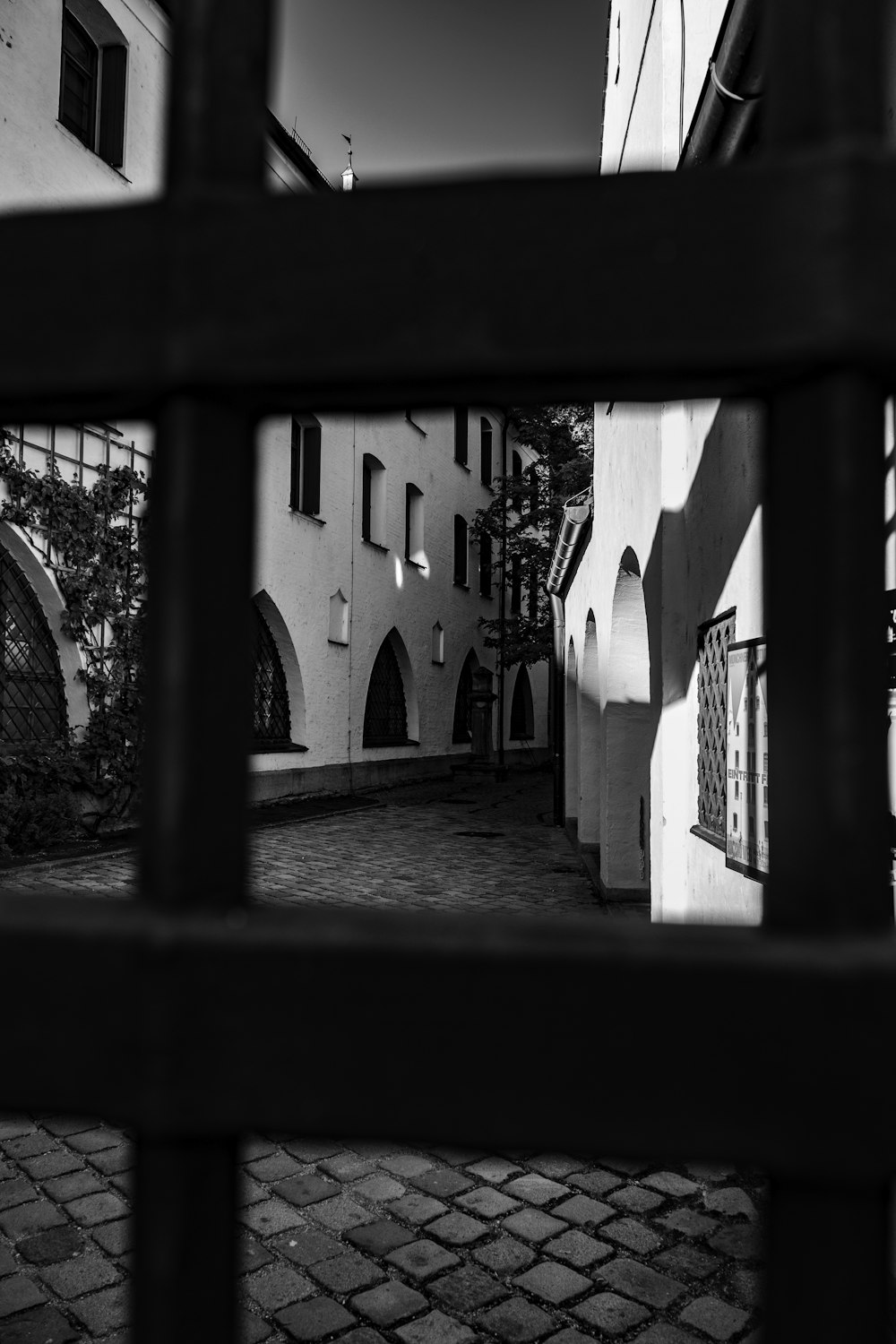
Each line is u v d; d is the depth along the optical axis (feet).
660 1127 1.56
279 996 1.66
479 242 1.70
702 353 1.63
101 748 34.22
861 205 1.60
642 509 17.03
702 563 11.82
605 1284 8.29
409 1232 9.26
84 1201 9.83
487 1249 8.91
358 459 59.31
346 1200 9.96
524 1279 8.37
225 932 1.67
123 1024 1.69
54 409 1.95
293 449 52.37
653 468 15.38
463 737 80.59
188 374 1.76
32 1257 8.67
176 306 1.77
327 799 52.90
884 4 1.71
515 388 1.79
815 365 1.62
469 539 81.51
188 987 1.68
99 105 37.06
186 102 1.84
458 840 38.06
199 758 1.76
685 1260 8.70
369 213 1.74
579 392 1.81
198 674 1.77
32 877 25.85
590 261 1.67
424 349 1.70
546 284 1.68
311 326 1.74
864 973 1.52
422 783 68.18
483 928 1.66
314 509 53.78
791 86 1.72
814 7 1.69
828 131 1.66
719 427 10.64
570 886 27.99
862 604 1.58
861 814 1.55
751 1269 8.54
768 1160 1.54
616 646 23.35
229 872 1.77
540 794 63.67
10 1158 10.92
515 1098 1.59
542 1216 9.59
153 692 1.77
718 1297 8.08
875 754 1.57
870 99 1.67
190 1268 1.69
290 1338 7.49
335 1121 1.63
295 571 51.06
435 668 73.36
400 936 1.64
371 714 63.98
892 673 5.66
